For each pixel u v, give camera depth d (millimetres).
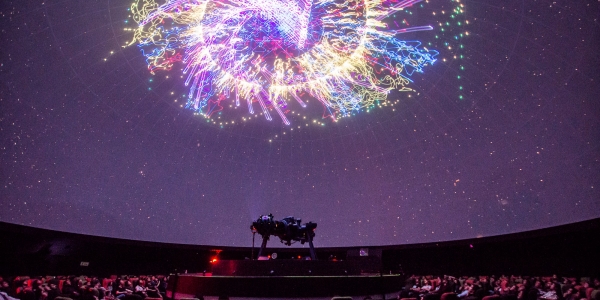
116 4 11812
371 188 15727
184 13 12672
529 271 11445
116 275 13000
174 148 14844
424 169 14562
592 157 9281
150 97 13953
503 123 12031
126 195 13359
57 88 11180
